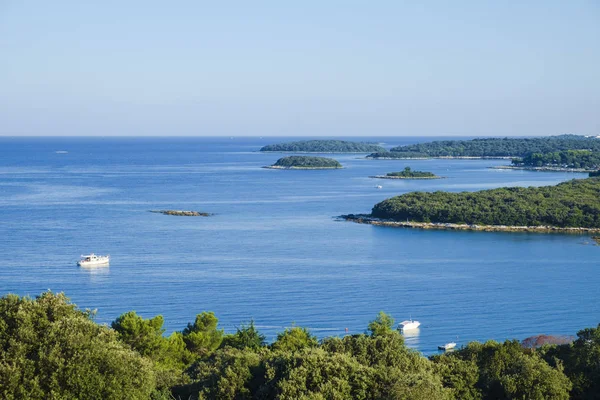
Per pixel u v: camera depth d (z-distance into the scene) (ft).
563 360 331.98
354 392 269.85
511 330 563.48
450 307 631.97
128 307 623.77
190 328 419.95
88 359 246.47
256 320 584.81
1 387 233.14
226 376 287.69
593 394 312.91
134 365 259.60
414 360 308.40
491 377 314.55
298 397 258.57
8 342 250.57
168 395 282.15
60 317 265.13
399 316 601.21
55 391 236.63
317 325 572.10
